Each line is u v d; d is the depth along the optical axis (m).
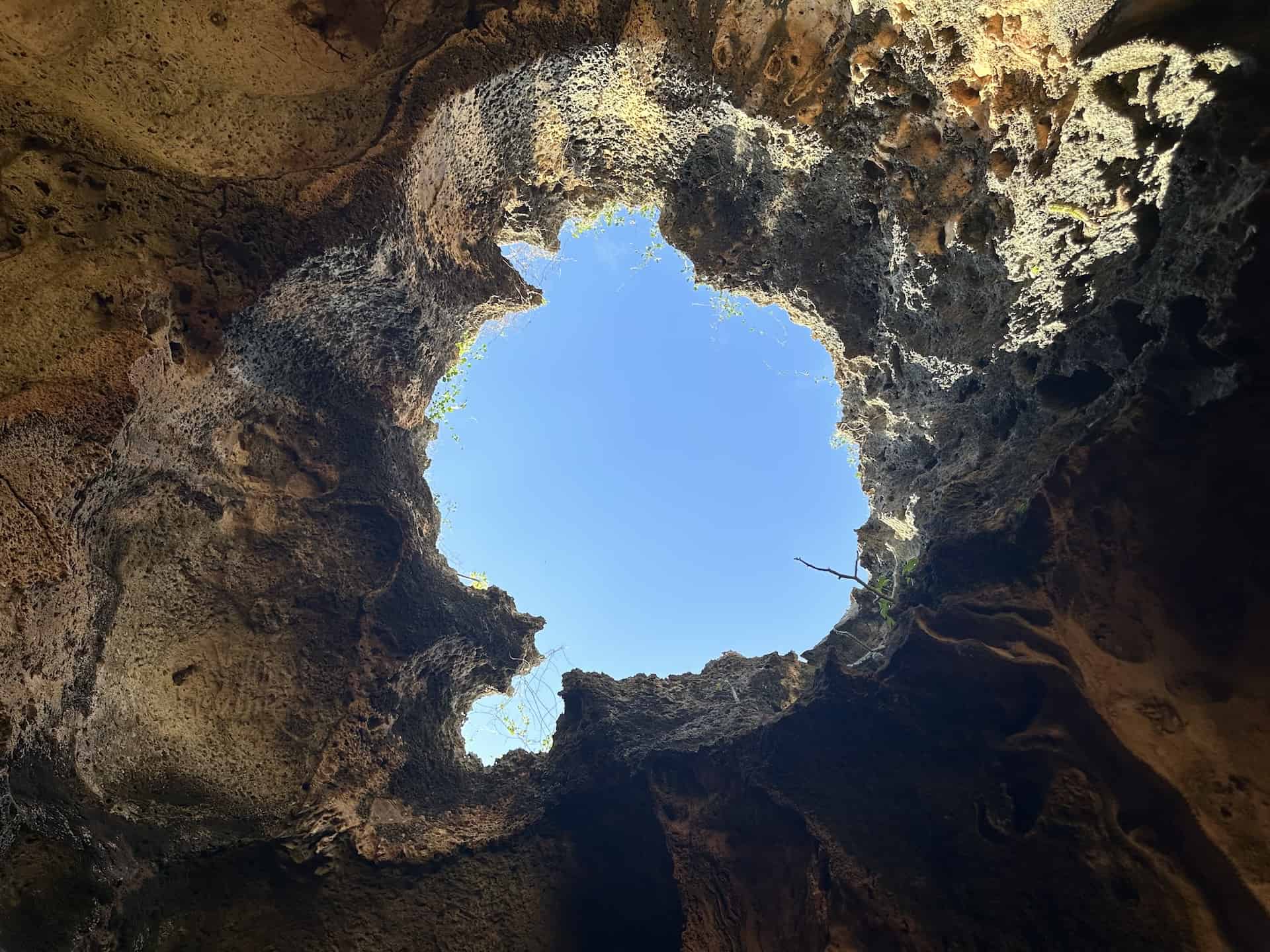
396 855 5.23
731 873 4.98
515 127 4.97
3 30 3.21
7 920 3.81
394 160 4.20
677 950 5.02
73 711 3.98
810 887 4.65
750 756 5.41
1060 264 4.41
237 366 4.46
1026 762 4.52
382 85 4.00
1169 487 4.08
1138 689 4.14
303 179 4.09
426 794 5.64
